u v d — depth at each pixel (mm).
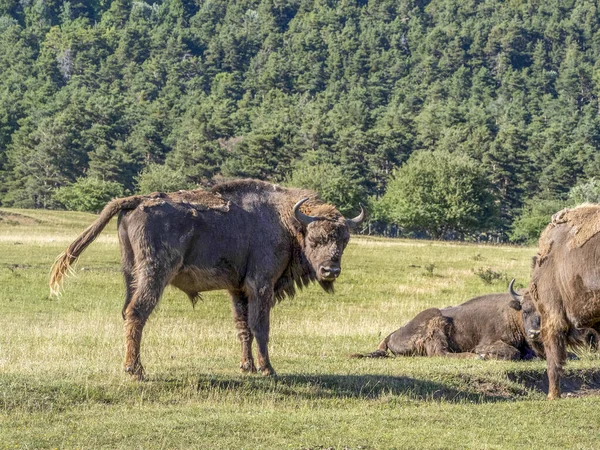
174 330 27078
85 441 13492
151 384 16906
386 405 17062
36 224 88625
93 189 150625
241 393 17094
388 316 33625
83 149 193625
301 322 30688
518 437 14562
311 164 187375
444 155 148625
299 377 18391
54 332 26141
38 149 189000
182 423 14484
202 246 18016
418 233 167875
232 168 187875
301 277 19234
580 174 188500
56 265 17469
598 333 17797
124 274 17828
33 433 13828
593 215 17625
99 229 17625
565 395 19828
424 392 18453
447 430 14828
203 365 19703
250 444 13602
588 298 17297
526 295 22406
